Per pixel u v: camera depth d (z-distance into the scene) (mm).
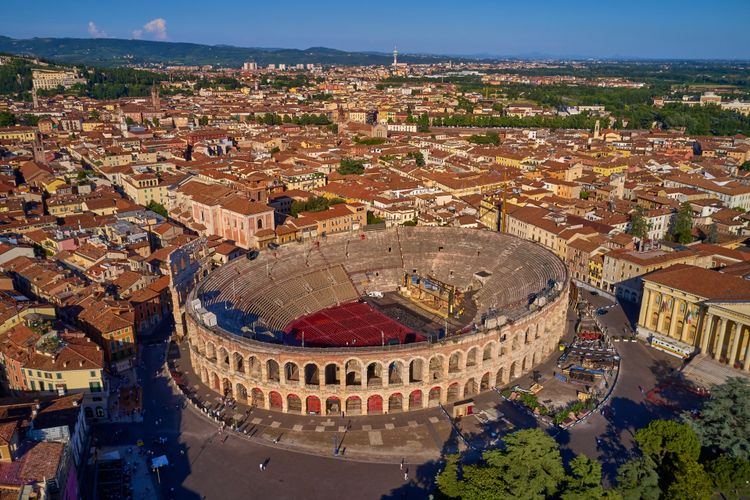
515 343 128625
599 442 108188
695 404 120250
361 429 113438
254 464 103375
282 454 106125
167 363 137125
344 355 113500
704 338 134500
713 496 94438
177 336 150125
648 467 89812
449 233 194000
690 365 133500
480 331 121562
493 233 190125
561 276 151500
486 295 168500
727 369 129625
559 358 139875
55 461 85000
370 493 96188
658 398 122625
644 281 149125
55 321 132625
